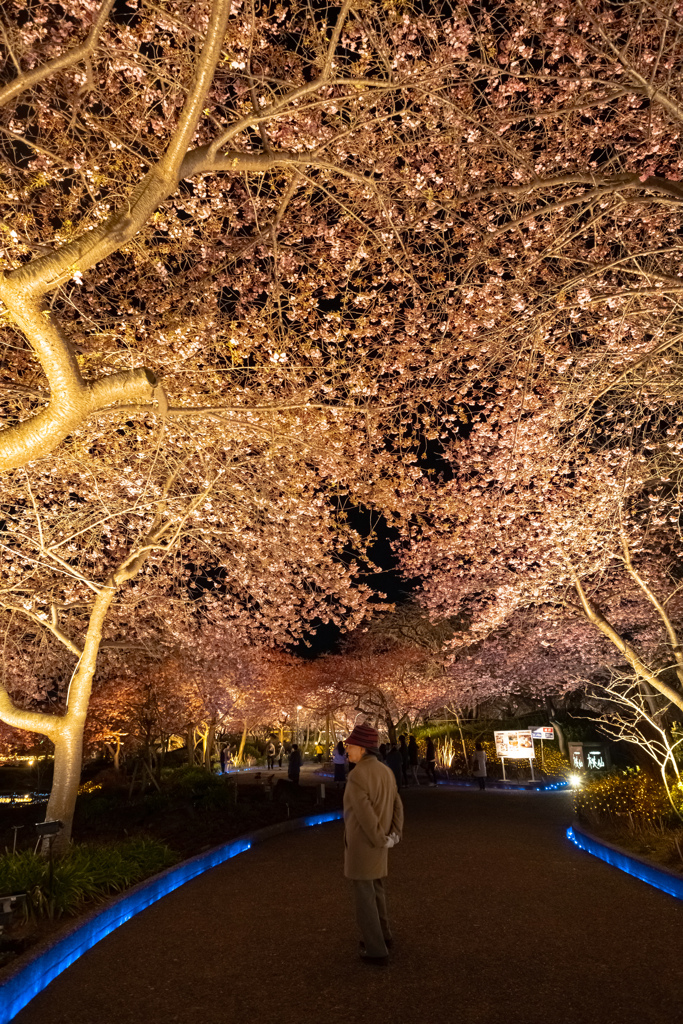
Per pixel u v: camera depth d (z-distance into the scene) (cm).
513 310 1043
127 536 1319
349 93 890
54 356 577
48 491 1205
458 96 916
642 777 1294
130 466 1164
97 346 1015
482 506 1448
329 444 1152
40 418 610
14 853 821
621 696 1320
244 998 471
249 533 1246
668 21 725
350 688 3462
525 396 997
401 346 1144
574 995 454
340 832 1445
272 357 977
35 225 924
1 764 3534
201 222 1030
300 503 1207
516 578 1466
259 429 929
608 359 1061
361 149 978
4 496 1152
